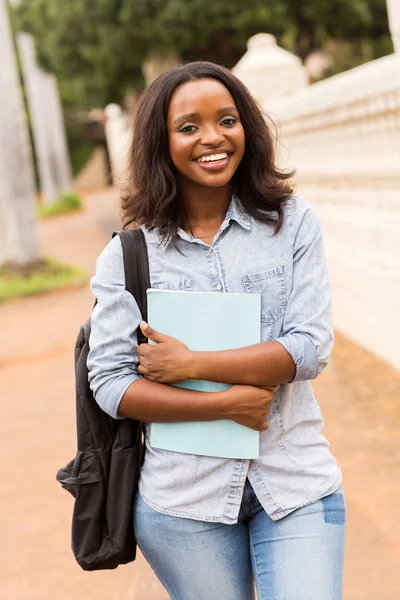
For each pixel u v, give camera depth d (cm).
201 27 1551
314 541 218
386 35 1809
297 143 816
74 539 240
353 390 571
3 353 909
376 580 345
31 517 464
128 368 228
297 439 227
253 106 232
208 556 225
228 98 226
